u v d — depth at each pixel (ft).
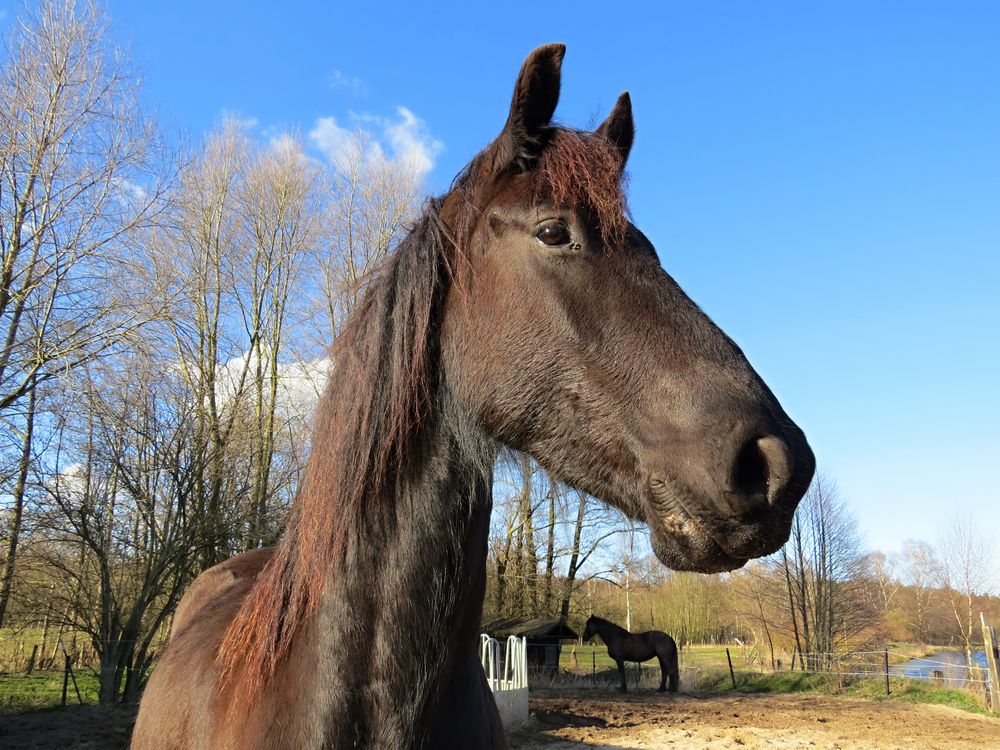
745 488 4.58
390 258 6.42
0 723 32.71
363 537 5.71
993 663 53.16
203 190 60.23
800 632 99.14
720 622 112.78
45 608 46.24
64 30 36.11
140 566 48.39
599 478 5.32
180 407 48.14
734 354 5.20
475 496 5.92
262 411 57.26
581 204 5.59
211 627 7.84
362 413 5.90
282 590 6.07
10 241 35.14
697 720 43.29
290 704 5.56
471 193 6.08
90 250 35.96
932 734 39.34
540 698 55.06
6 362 34.73
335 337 6.75
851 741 36.19
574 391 5.34
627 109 6.83
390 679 5.52
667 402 4.99
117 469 45.68
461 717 6.10
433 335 6.03
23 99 35.22
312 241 61.72
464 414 5.82
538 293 5.55
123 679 49.88
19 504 41.16
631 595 102.53
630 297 5.39
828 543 91.50
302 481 6.51
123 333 37.27
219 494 49.75
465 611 6.03
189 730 6.50
